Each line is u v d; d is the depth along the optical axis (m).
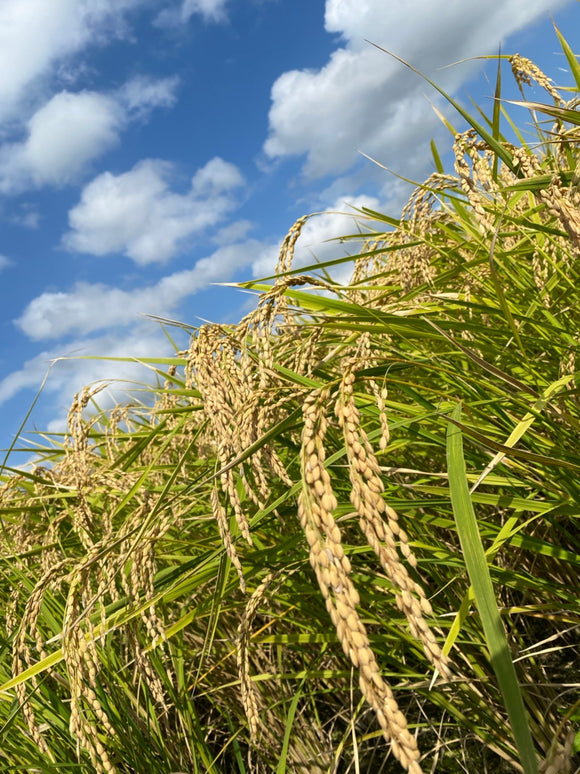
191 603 2.45
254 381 1.79
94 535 2.32
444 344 2.08
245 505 2.09
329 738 2.24
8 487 2.74
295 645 2.26
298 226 1.93
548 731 1.64
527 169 1.65
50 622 2.13
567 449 1.66
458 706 1.93
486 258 1.98
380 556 0.77
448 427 1.29
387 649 1.91
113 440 3.37
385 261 3.22
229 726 2.38
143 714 2.15
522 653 1.81
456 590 1.91
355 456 0.86
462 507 0.99
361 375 1.45
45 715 2.04
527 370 1.90
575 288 1.81
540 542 1.44
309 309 1.95
